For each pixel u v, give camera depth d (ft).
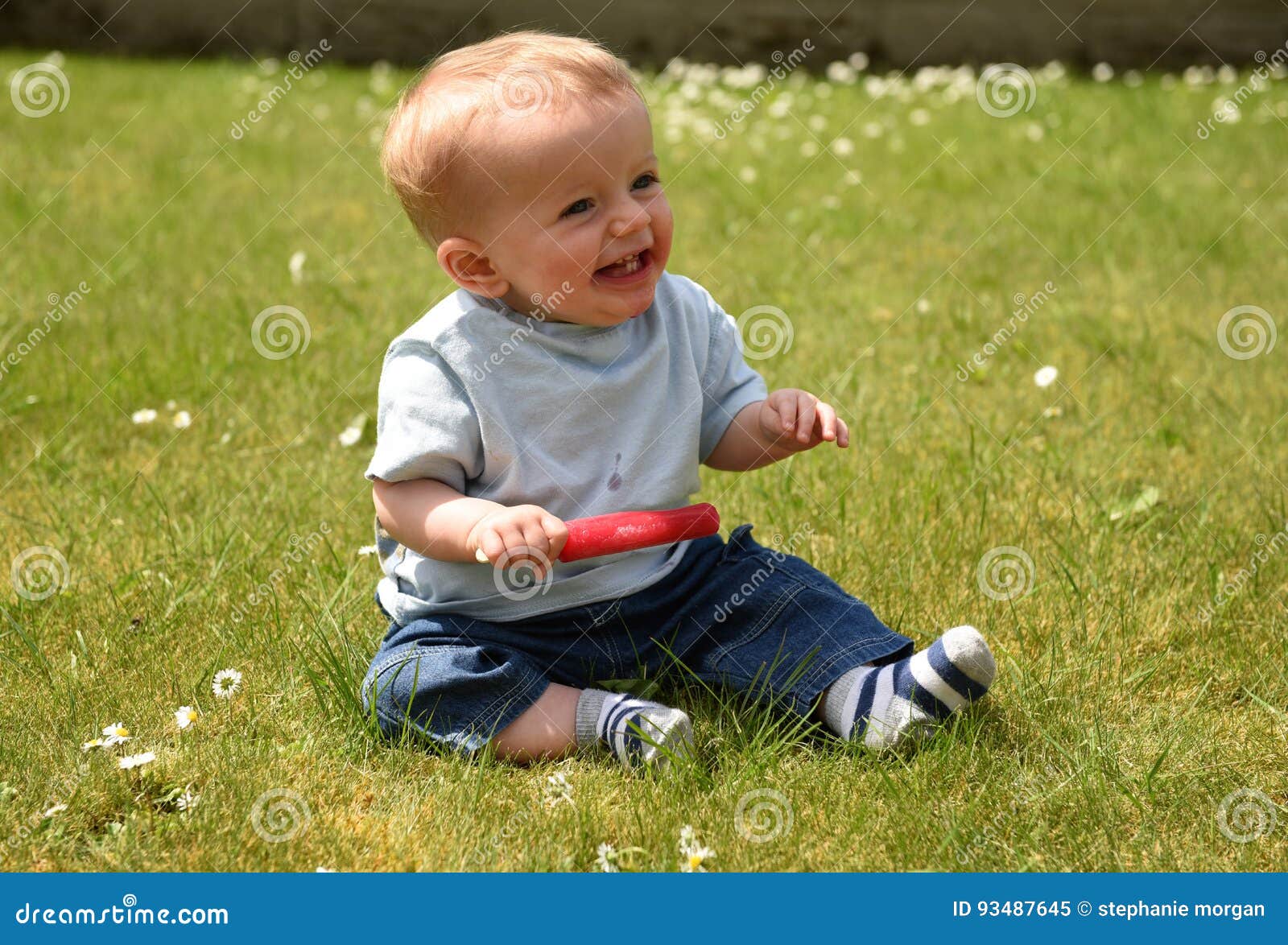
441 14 40.73
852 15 40.40
